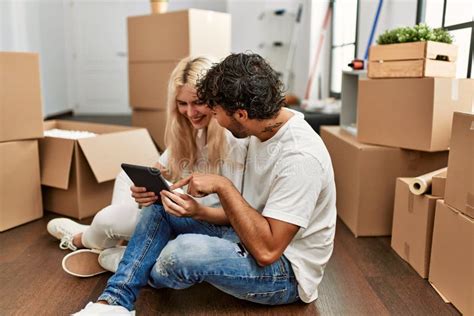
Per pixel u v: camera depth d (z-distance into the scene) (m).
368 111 2.10
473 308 1.33
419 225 1.70
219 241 1.27
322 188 1.25
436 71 1.90
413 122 1.93
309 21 4.80
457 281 1.43
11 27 4.94
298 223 1.15
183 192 1.46
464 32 2.23
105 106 7.12
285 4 5.57
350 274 1.71
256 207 1.37
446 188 1.50
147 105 3.50
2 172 2.08
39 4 5.84
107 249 1.60
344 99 2.63
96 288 1.56
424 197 1.66
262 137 1.27
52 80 6.36
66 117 6.61
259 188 1.35
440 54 1.90
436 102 1.85
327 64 4.65
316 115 3.30
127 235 1.53
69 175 2.25
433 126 1.87
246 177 1.42
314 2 4.66
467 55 2.21
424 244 1.66
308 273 1.35
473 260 1.33
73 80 7.02
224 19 3.41
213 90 1.13
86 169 2.28
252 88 1.11
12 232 2.10
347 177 2.23
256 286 1.29
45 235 2.06
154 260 1.32
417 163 2.05
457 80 1.87
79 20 6.84
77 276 1.63
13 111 2.09
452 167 1.46
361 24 3.37
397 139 2.01
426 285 1.62
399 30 2.00
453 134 1.45
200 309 1.44
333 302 1.49
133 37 3.47
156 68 3.38
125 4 6.79
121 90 7.09
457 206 1.43
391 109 2.01
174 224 1.45
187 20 3.13
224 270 1.24
